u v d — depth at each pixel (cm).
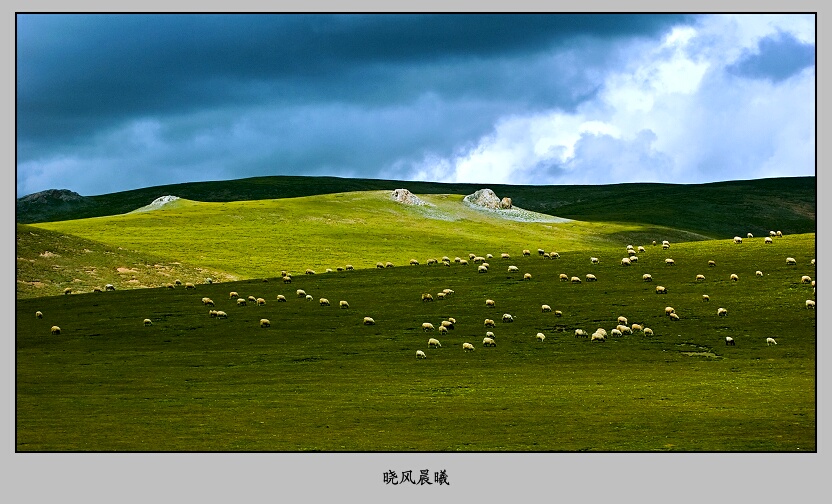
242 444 3953
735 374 5369
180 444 3962
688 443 3850
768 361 5681
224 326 7238
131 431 4219
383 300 8019
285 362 6019
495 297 7894
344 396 4972
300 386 5281
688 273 8331
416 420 4362
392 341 6550
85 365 6047
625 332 6531
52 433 4191
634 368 5609
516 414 4444
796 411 4394
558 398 4806
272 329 7075
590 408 4550
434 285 8562
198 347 6562
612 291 7850
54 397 5069
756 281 7825
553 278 8531
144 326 7319
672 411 4444
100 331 7194
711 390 4941
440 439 3991
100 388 5316
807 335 6262
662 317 6931
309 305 7931
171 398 5003
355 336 6744
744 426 4116
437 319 7219
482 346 6322
